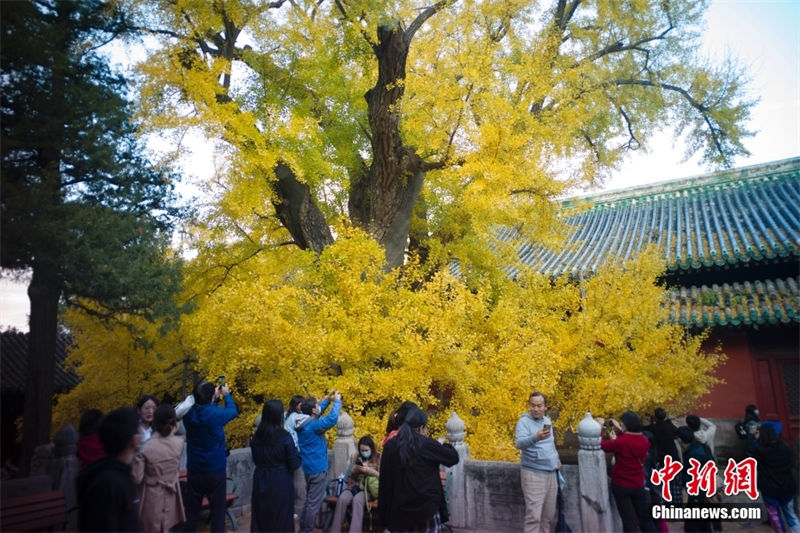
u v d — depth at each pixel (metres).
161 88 7.17
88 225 6.17
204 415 4.91
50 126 6.11
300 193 9.44
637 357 7.84
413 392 7.18
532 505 5.19
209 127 7.26
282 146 8.16
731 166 12.63
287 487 4.68
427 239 10.43
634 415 5.39
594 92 10.98
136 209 7.43
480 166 7.79
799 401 10.62
